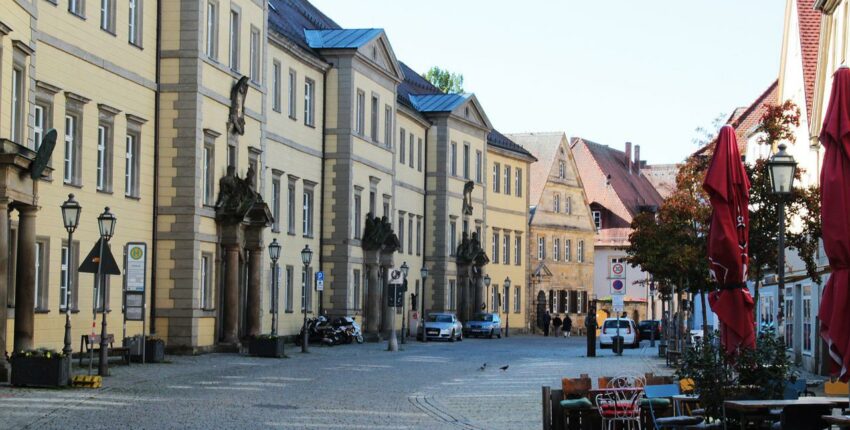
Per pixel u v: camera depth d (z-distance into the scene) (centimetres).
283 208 6200
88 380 2911
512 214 10538
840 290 1648
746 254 2120
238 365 4166
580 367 4678
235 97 5034
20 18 3170
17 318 3055
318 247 6850
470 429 2297
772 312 5378
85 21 4012
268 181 5972
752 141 6109
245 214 4931
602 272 12812
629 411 1984
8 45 3031
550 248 11462
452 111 8962
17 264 3052
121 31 4309
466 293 9294
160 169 4641
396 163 8194
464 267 9256
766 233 3491
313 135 6731
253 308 5156
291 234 6338
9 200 2855
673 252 4250
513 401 2964
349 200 6906
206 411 2480
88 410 2388
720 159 2112
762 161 3512
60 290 3822
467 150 9444
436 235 8962
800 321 4616
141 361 3981
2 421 2128
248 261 5188
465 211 9356
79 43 3969
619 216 12888
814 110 4231
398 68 7769
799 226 4350
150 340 4050
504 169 10394
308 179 6644
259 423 2295
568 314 11712
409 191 8544
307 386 3325
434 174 8969
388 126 7769
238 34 5181
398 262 8262
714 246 2106
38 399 2558
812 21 4694
